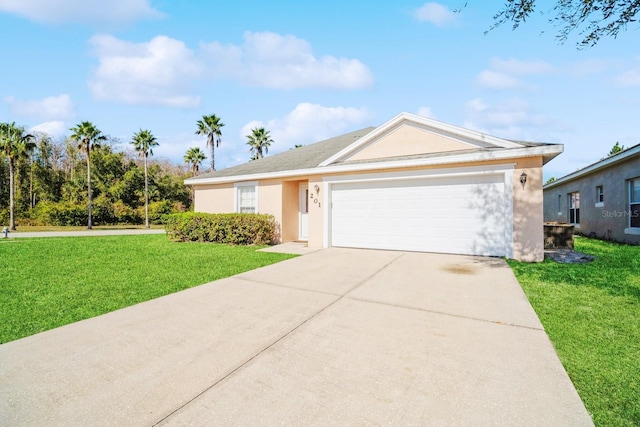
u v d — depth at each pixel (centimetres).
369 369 288
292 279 626
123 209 3428
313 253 937
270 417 224
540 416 223
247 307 464
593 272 650
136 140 3228
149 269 743
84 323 409
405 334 364
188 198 4175
